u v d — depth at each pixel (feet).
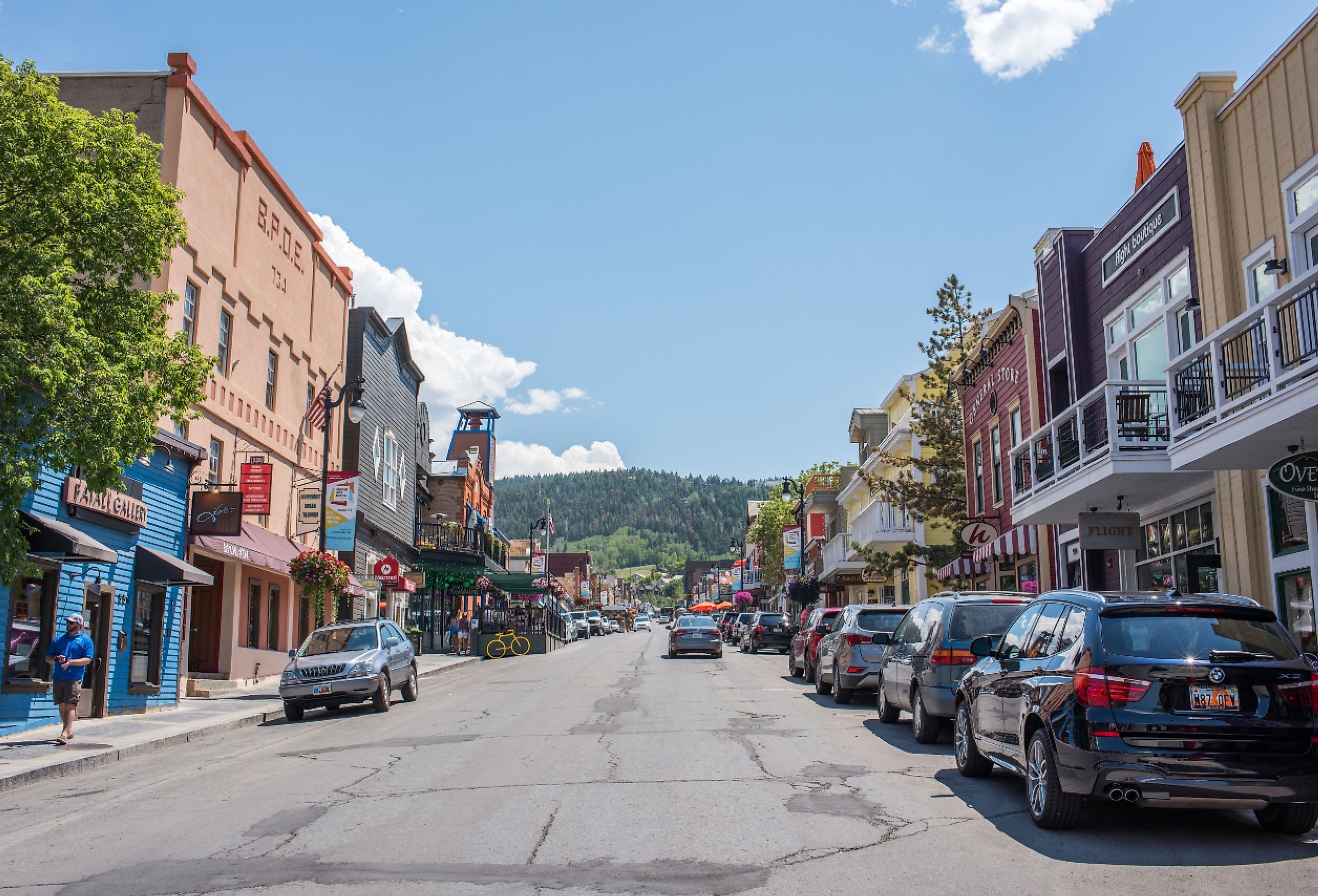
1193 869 21.86
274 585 91.35
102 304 42.27
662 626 515.50
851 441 155.12
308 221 100.42
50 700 53.98
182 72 72.84
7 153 39.34
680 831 25.96
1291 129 44.78
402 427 139.13
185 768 41.86
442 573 150.51
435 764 38.58
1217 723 23.25
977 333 93.91
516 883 21.42
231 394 81.25
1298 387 34.47
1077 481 53.93
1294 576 44.29
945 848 23.80
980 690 31.91
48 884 22.57
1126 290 60.03
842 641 58.85
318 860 23.72
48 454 39.70
